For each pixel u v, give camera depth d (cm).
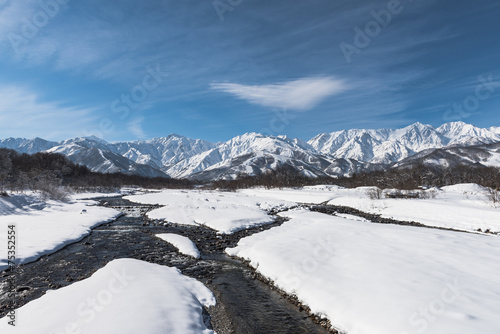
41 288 1085
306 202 5138
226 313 909
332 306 837
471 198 4150
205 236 2148
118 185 10231
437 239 1382
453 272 928
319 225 2000
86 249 1716
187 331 697
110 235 2155
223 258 1573
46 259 1484
